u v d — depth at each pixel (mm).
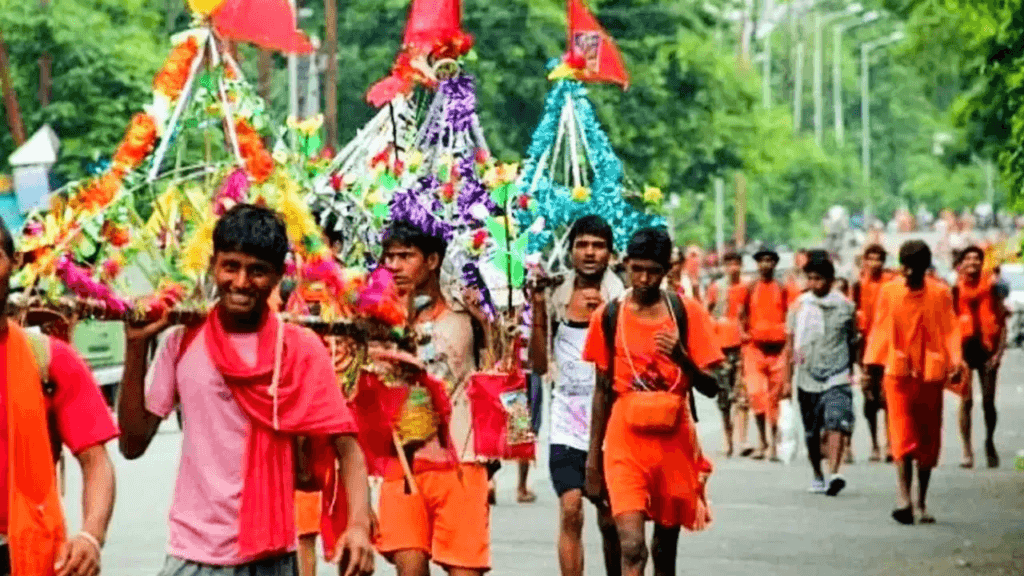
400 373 16672
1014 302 85812
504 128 79875
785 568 24516
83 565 11656
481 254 19375
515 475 35531
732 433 40375
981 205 198625
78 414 11828
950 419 49344
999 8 33875
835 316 32812
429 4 21125
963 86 61469
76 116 59656
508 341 17969
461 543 17250
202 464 12570
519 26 79562
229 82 15344
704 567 24531
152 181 14633
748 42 162625
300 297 15859
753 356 39031
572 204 24797
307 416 12617
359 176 19422
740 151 92188
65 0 59594
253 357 12562
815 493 33094
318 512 19484
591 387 20516
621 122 86062
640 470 18953
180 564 12570
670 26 87812
